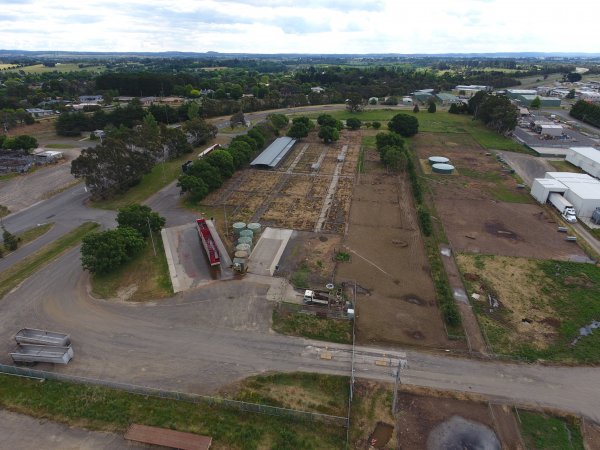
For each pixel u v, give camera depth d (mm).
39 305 41438
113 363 34344
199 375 33188
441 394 31891
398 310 41531
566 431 29328
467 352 36031
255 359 34906
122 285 44875
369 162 90062
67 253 51094
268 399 31109
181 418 29391
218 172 72500
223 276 46438
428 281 46656
